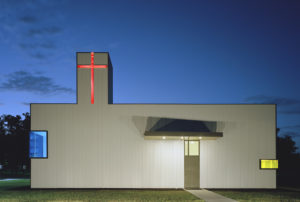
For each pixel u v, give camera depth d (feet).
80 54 47.62
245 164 46.55
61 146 46.21
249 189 45.93
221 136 42.57
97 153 46.14
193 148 46.75
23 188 47.65
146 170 46.06
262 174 46.37
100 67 47.44
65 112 46.73
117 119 46.68
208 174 46.32
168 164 46.26
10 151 144.97
